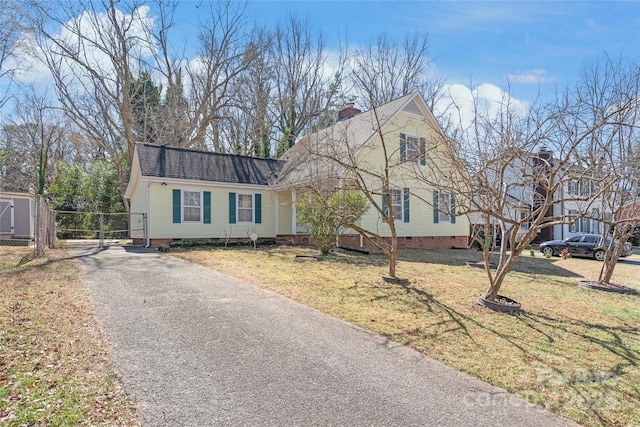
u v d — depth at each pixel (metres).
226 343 4.40
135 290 6.71
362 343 4.56
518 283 8.75
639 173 7.18
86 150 30.84
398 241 16.27
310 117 28.78
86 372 3.53
